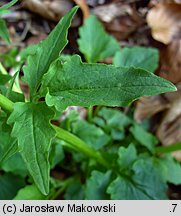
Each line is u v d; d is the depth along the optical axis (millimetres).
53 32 201
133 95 175
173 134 356
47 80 190
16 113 189
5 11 222
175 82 363
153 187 310
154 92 173
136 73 177
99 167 319
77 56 186
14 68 340
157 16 379
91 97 182
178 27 378
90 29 348
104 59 366
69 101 185
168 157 333
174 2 375
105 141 321
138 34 389
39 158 179
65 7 380
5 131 200
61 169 349
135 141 344
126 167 310
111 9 389
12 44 384
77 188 322
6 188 312
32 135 183
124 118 349
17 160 299
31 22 395
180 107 357
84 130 314
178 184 353
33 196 292
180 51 366
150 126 366
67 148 313
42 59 201
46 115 187
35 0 383
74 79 186
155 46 381
